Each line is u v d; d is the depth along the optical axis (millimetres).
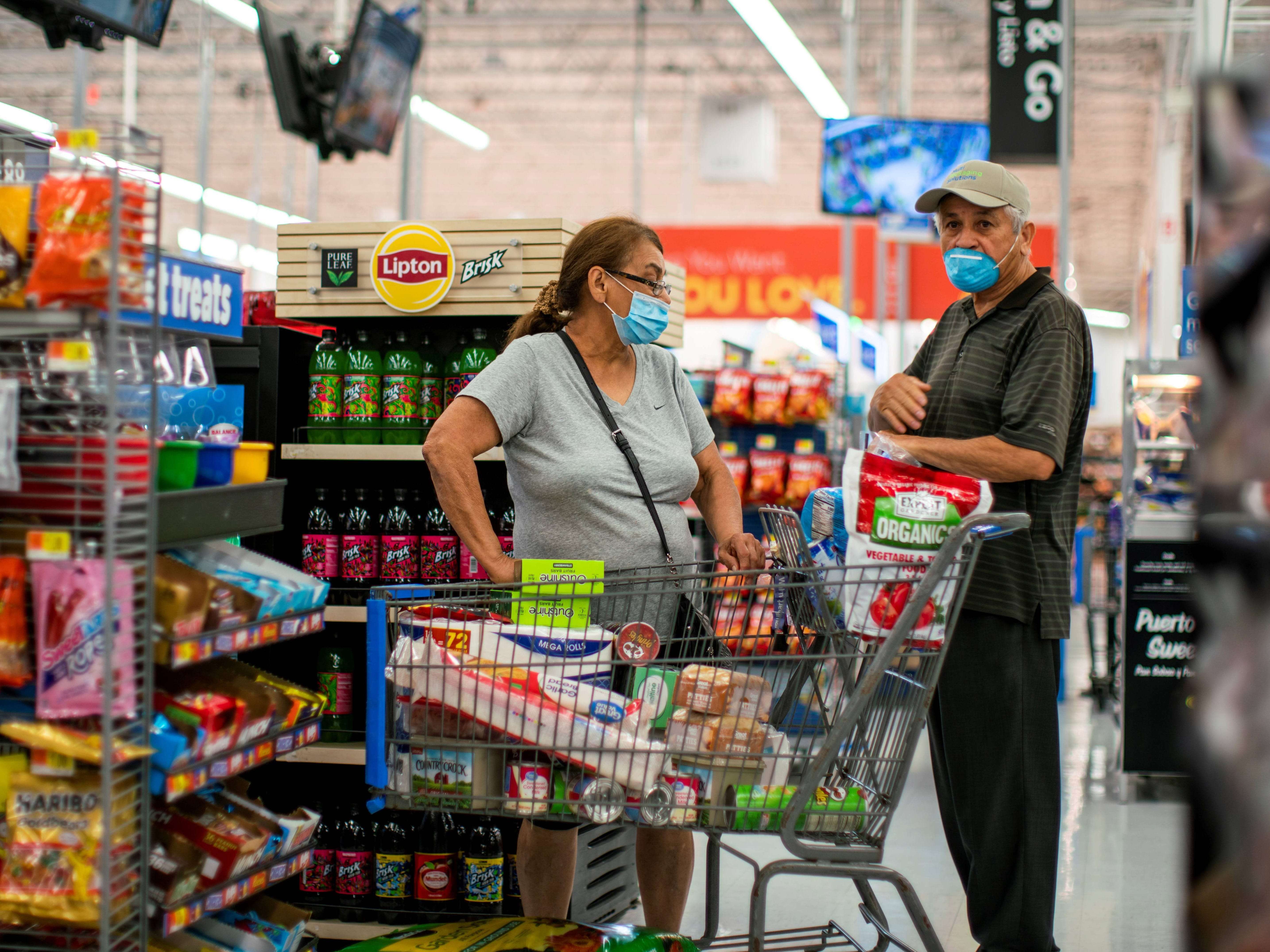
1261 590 1030
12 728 1753
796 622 2234
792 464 6832
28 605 1790
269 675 2113
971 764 2705
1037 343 2658
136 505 1757
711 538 7254
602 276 2516
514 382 2506
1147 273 13047
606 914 3307
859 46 17188
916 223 9422
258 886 2006
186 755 1794
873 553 2033
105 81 18234
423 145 17641
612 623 2330
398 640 2176
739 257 15008
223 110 20531
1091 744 5961
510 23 16188
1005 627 2676
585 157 25719
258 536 3357
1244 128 1028
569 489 2502
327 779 3346
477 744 2117
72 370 1717
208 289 2000
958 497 2012
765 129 14734
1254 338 1028
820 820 2082
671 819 2082
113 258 1698
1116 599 6840
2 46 15938
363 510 3320
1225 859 1039
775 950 2633
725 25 17984
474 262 3258
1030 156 7820
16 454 1786
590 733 2082
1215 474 1053
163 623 1786
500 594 2379
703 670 2111
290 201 17734
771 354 9945
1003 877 2686
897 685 2104
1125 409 5199
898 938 3123
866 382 13883
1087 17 12156
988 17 7824
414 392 3250
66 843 1717
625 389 2643
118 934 1757
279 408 3285
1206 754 1055
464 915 3084
